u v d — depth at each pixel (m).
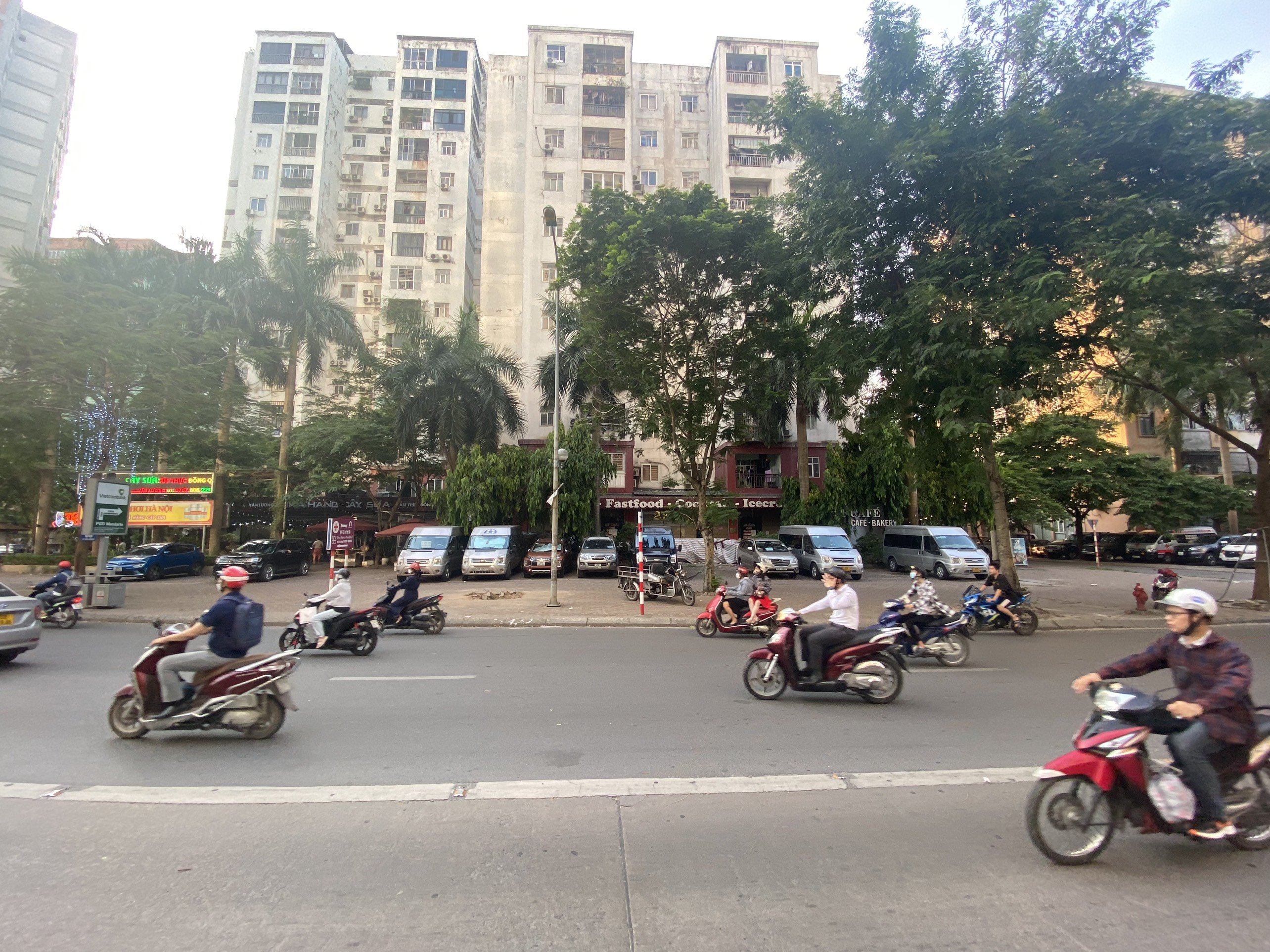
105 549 16.17
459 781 4.82
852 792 4.66
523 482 30.83
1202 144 11.45
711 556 19.14
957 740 5.89
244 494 37.56
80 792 4.59
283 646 10.41
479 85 53.34
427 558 24.50
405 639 11.95
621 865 3.57
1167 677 9.03
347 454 32.19
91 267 21.25
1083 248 11.49
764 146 13.91
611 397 29.41
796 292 15.09
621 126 42.31
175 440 20.86
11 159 43.38
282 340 31.64
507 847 3.77
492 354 33.12
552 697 7.36
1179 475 35.59
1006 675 8.88
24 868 3.50
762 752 5.52
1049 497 34.06
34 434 17.02
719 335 18.36
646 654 10.27
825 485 31.16
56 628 13.21
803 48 42.53
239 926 2.97
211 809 4.30
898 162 12.08
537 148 41.69
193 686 5.85
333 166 52.56
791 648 7.37
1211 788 3.67
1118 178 12.15
